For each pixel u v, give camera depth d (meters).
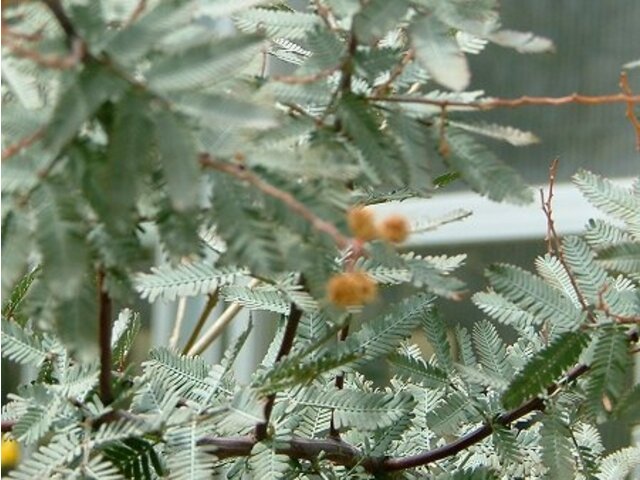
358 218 0.33
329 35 0.38
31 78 0.34
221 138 0.33
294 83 0.37
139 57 0.33
